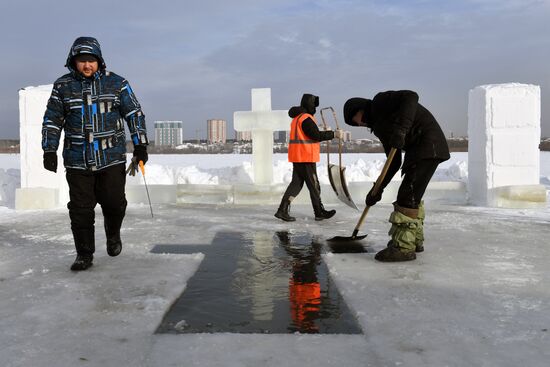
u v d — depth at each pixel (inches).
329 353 83.2
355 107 162.2
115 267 144.9
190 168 381.4
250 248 178.1
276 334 92.3
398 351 83.7
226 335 91.6
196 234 207.0
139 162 146.6
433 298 113.3
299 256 164.4
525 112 291.3
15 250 172.7
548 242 183.0
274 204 323.3
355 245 182.1
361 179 365.1
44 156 137.1
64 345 87.0
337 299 116.3
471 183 319.9
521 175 294.4
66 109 139.3
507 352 83.0
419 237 163.3
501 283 126.2
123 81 144.4
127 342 88.3
